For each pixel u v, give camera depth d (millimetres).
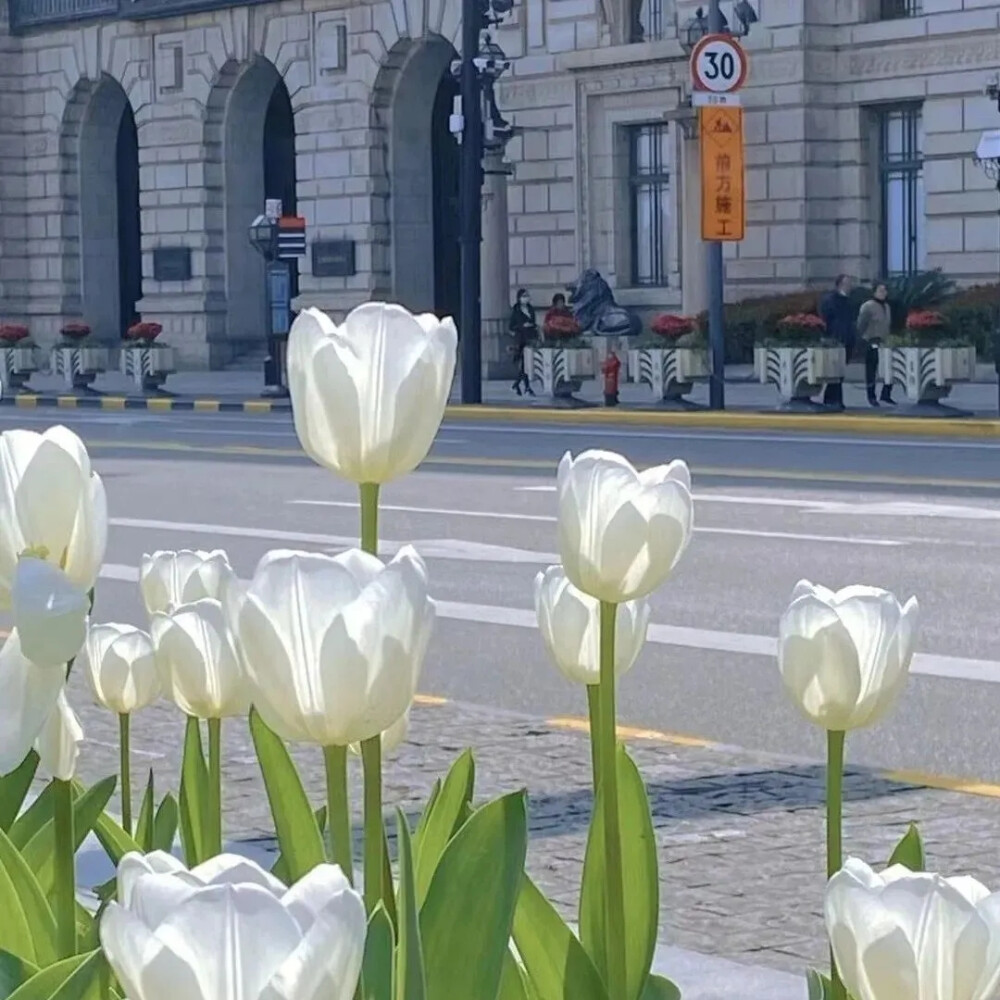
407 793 8117
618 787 2562
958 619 13031
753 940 6266
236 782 8344
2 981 2061
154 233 55125
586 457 2074
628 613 2582
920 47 41000
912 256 42125
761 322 41531
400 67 49406
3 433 1895
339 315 50656
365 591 1608
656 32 44719
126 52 55344
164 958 1252
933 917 1615
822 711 2160
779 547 16734
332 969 1270
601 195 45781
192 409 40938
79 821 2939
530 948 2428
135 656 3217
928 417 30922
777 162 42531
